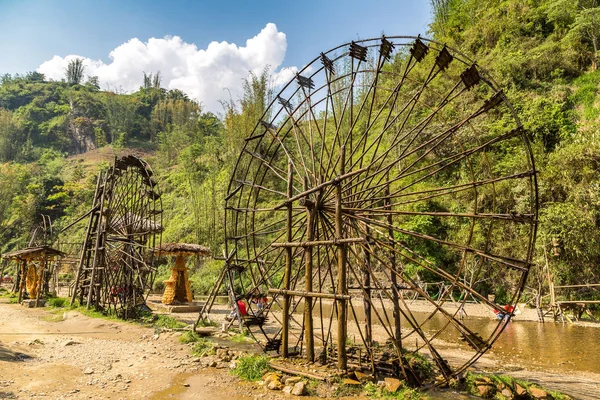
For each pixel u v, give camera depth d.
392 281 10.09
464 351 11.62
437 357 8.51
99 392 6.96
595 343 12.65
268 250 13.33
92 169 73.00
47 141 92.19
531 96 29.92
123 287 16.70
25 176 60.22
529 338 13.52
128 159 18.64
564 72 30.81
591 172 20.69
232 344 11.94
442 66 9.43
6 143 85.69
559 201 22.03
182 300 21.50
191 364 9.14
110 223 18.16
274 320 17.45
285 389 7.37
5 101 107.44
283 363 8.71
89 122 94.12
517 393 7.28
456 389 7.98
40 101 104.69
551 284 18.45
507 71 32.16
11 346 9.73
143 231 18.44
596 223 19.75
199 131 61.19
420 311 20.28
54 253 20.20
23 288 21.00
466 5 43.81
